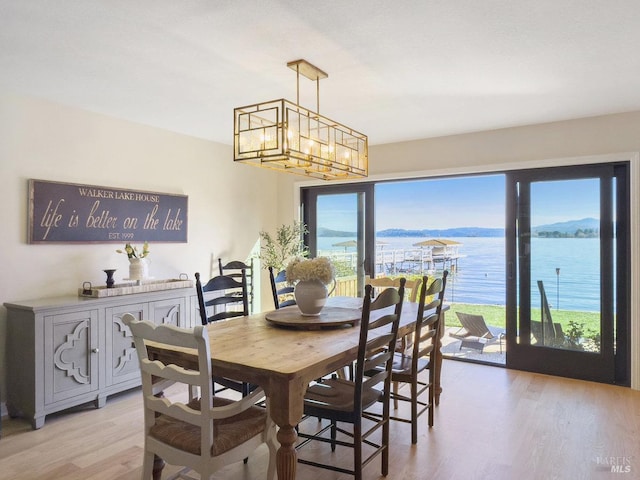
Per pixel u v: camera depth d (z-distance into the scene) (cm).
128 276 390
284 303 351
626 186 371
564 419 300
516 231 416
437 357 327
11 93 315
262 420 189
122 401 338
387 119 387
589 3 196
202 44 240
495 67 271
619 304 378
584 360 388
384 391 231
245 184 519
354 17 210
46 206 330
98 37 231
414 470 233
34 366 284
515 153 413
